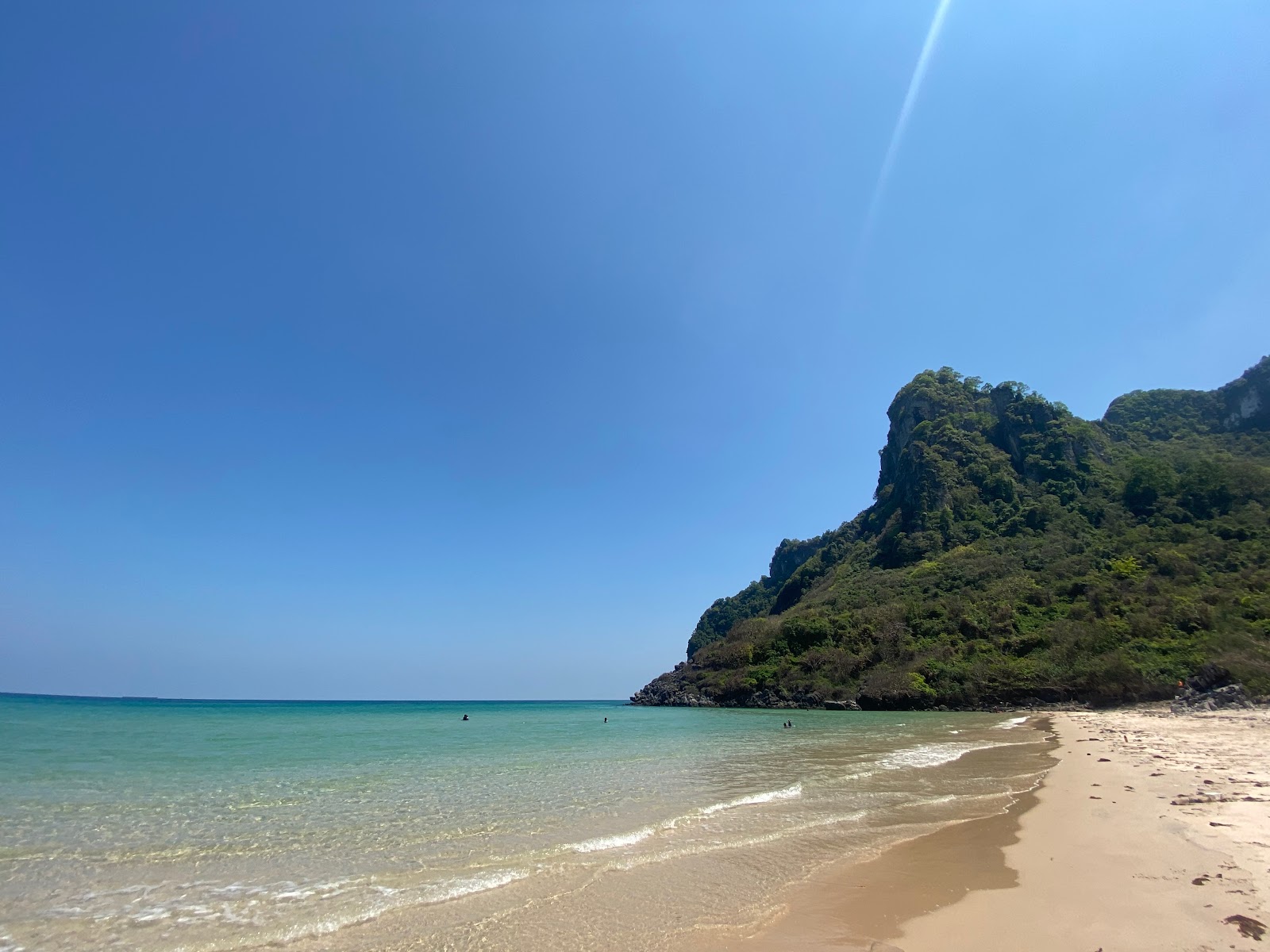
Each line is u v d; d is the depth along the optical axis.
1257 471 92.81
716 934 8.24
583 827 14.38
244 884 10.45
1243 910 7.91
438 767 25.05
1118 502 101.94
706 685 102.31
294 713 88.94
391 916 9.00
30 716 62.31
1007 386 134.25
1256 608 60.31
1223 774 17.70
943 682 72.19
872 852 12.08
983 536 107.56
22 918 8.98
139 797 18.17
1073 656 65.62
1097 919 7.99
